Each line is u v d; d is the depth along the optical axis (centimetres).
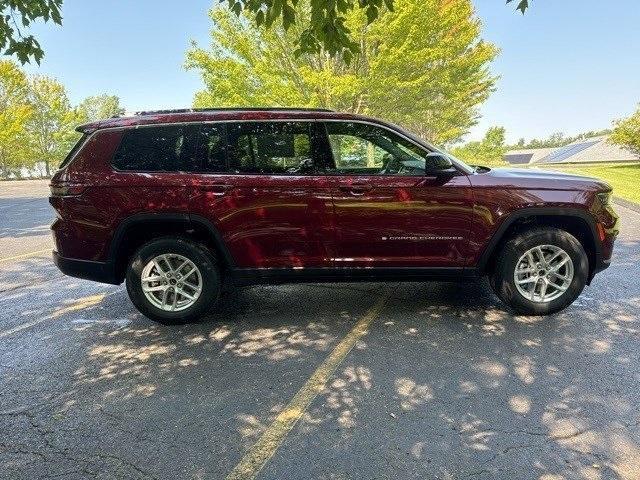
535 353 305
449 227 352
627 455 204
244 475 196
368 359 303
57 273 546
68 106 3672
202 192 345
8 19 426
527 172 373
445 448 211
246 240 353
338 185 346
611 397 251
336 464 202
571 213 349
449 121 2198
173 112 361
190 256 358
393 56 1377
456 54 1753
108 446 218
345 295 436
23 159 3444
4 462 208
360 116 356
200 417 241
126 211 347
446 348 316
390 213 349
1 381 284
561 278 363
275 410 246
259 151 352
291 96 1424
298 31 1309
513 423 229
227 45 1427
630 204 1009
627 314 371
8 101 3086
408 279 370
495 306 396
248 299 431
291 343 332
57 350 328
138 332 359
